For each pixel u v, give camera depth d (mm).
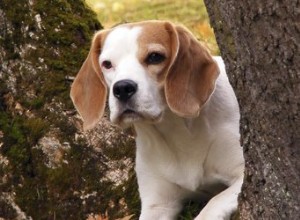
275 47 5375
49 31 9055
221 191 7648
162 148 7477
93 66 7516
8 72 8938
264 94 5613
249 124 5938
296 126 5492
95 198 8391
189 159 7441
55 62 8906
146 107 6910
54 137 8617
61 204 8430
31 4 9125
